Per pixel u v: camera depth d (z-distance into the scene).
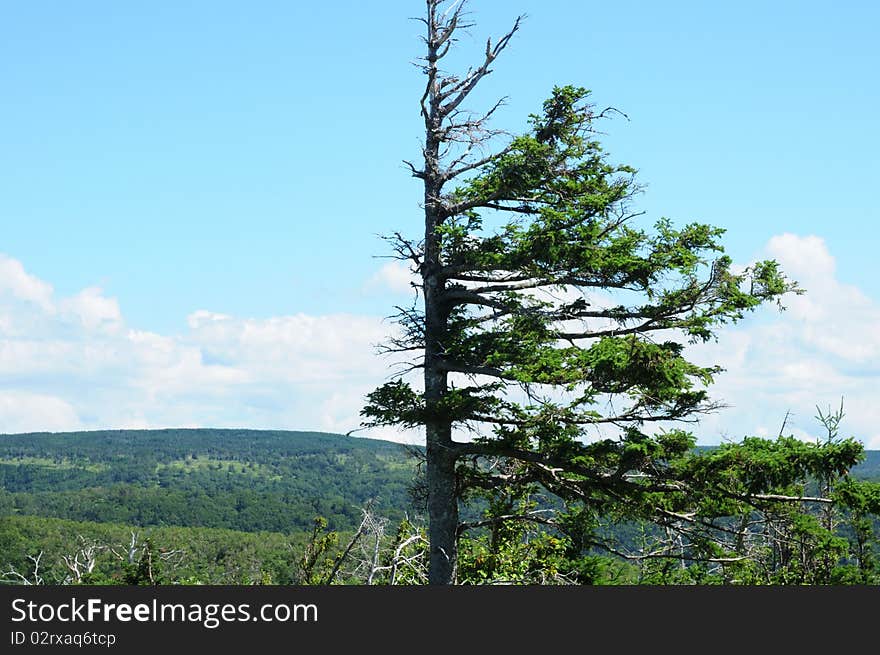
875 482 19.64
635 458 21.02
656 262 22.00
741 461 19.98
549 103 24.06
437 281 25.06
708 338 22.33
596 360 20.34
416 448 24.94
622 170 24.05
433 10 25.84
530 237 22.67
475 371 23.69
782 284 21.81
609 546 24.44
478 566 25.67
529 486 24.22
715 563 23.36
